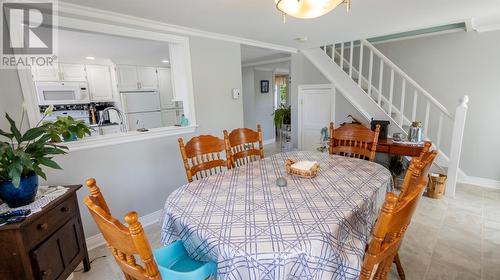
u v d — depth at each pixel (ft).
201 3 6.85
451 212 9.08
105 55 14.60
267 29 9.87
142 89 17.58
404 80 11.44
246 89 21.79
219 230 3.71
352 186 5.22
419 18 8.78
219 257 3.37
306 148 16.02
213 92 10.71
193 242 3.87
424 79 12.74
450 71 11.97
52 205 5.38
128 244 2.68
